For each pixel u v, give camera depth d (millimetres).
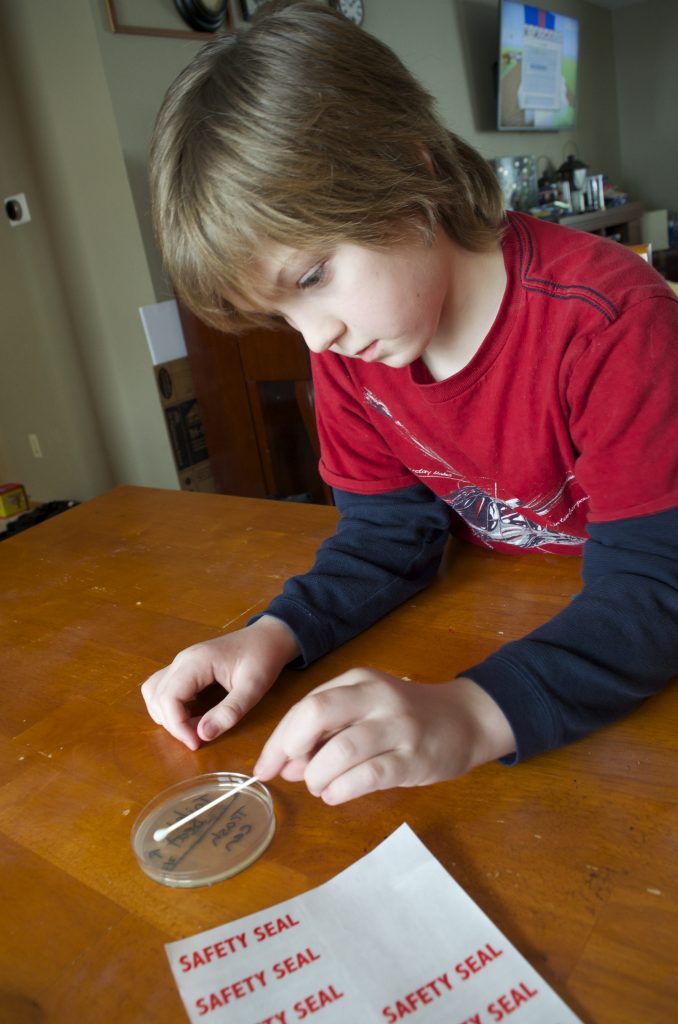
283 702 597
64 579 885
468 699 482
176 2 2543
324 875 428
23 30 2508
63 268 2836
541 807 449
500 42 4199
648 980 340
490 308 647
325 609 664
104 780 542
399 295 534
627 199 5902
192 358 2766
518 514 768
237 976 371
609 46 6129
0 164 2793
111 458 3135
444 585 742
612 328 551
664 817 428
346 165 498
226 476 2885
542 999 338
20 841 493
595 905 381
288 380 2520
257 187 479
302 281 515
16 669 705
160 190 534
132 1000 370
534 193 4469
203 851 459
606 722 500
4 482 3570
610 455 561
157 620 753
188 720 576
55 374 3041
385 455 811
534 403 642
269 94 486
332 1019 345
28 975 393
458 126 4172
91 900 436
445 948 369
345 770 435
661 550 546
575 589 688
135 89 2471
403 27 3633
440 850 429
